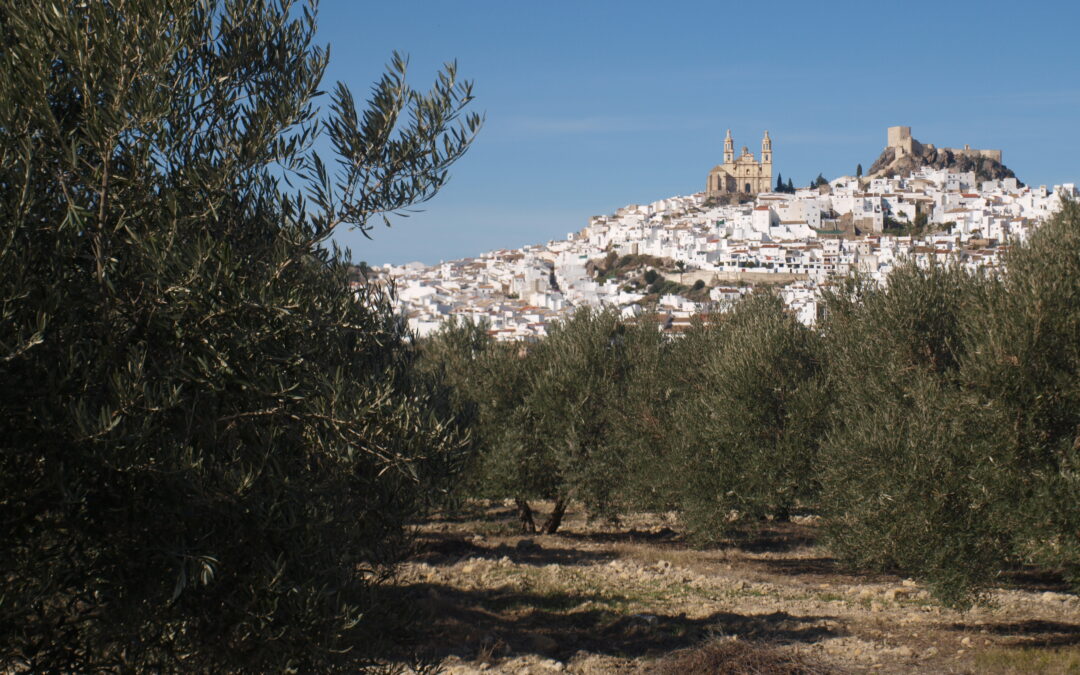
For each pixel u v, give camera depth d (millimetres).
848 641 15125
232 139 6926
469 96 7590
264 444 6363
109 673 6191
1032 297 12641
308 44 7547
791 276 180000
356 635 6895
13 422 5668
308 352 6852
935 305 16656
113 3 6227
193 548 5965
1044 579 20109
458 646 14469
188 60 6699
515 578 21047
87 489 5633
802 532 28422
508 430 27984
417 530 8828
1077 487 11711
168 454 5730
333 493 6727
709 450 21859
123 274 6289
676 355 27625
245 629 6145
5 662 5824
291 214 7234
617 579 21547
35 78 5906
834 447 15562
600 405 27453
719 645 13242
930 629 15977
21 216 5426
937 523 13344
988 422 12812
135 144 6312
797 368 21688
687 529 22844
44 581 5648
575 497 27109
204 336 6250
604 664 13797
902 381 16062
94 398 5855
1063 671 12695
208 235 6121
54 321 5828
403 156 7402
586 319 28547
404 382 8031
